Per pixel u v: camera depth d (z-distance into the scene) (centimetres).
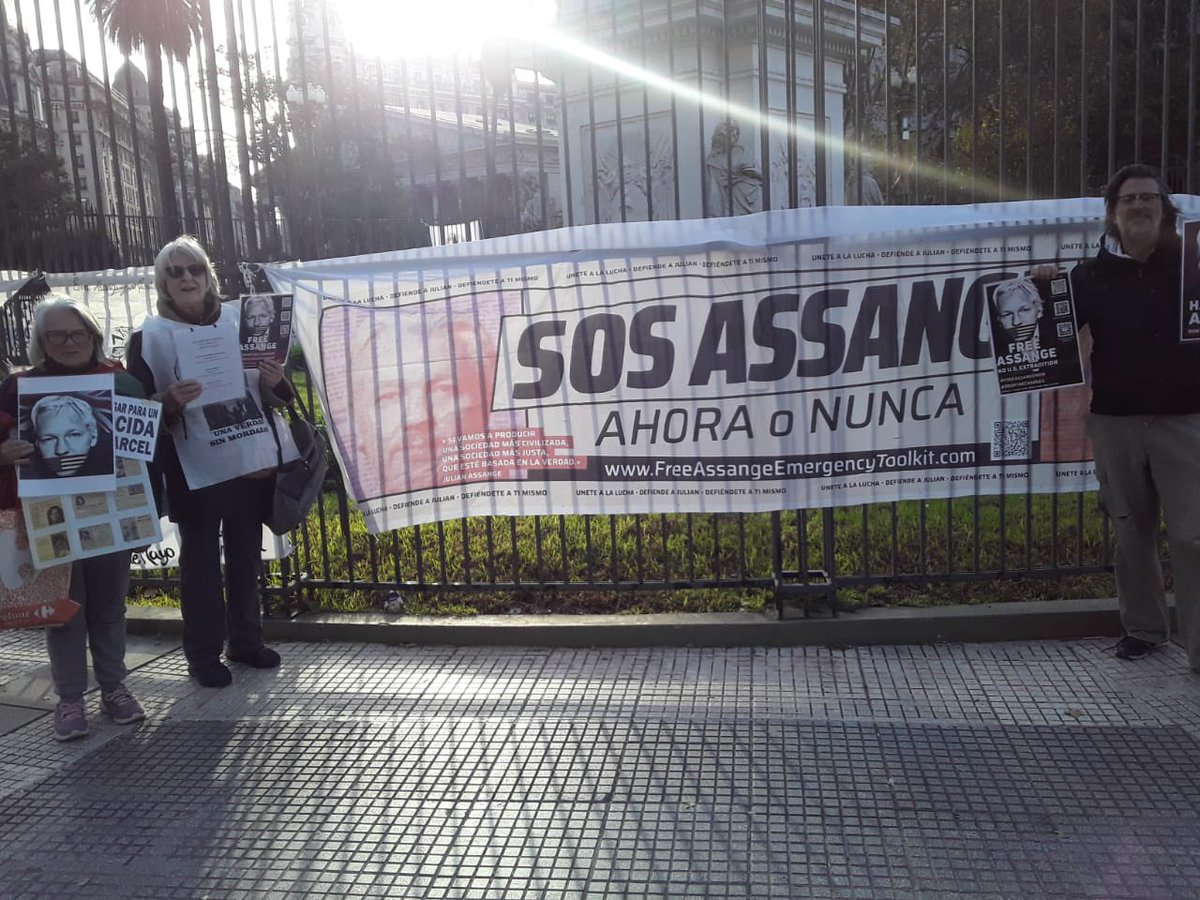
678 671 422
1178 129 1073
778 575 457
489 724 380
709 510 463
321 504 498
